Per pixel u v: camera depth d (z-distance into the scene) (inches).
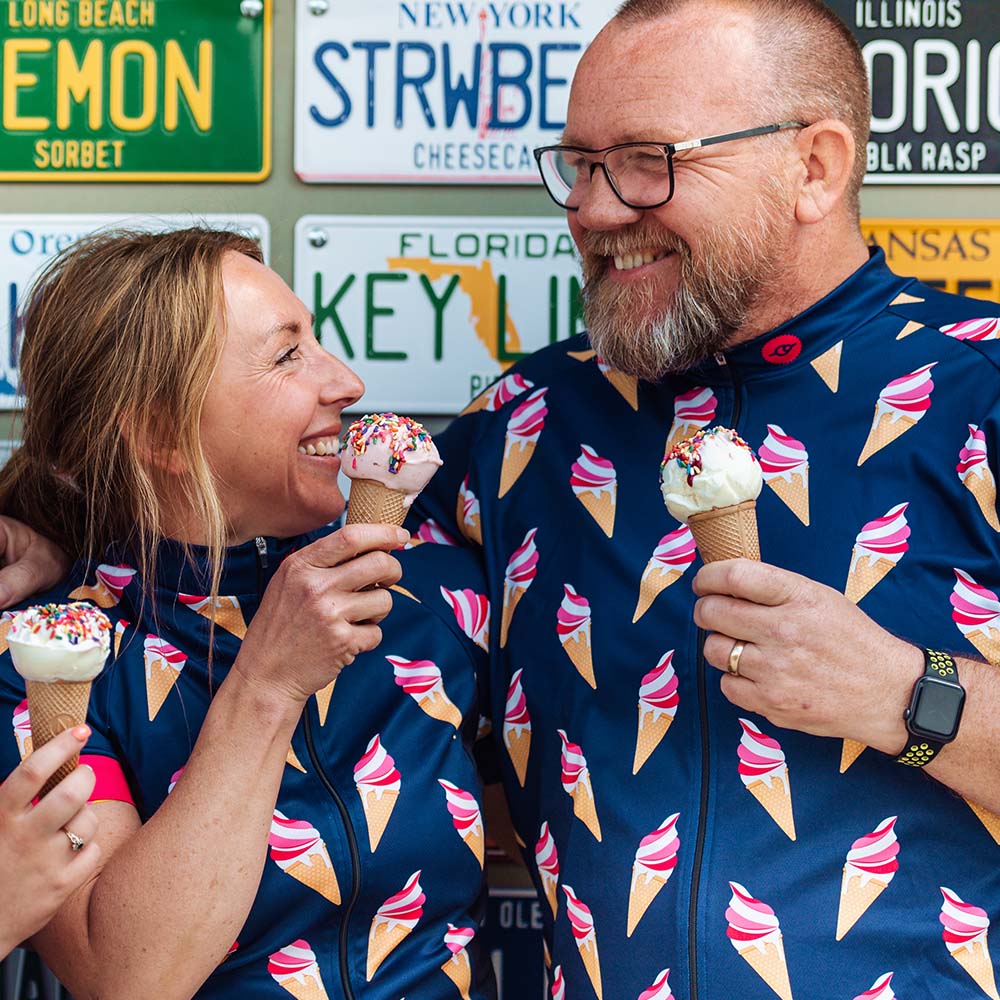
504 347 73.2
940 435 54.2
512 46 72.1
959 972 50.7
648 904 51.9
